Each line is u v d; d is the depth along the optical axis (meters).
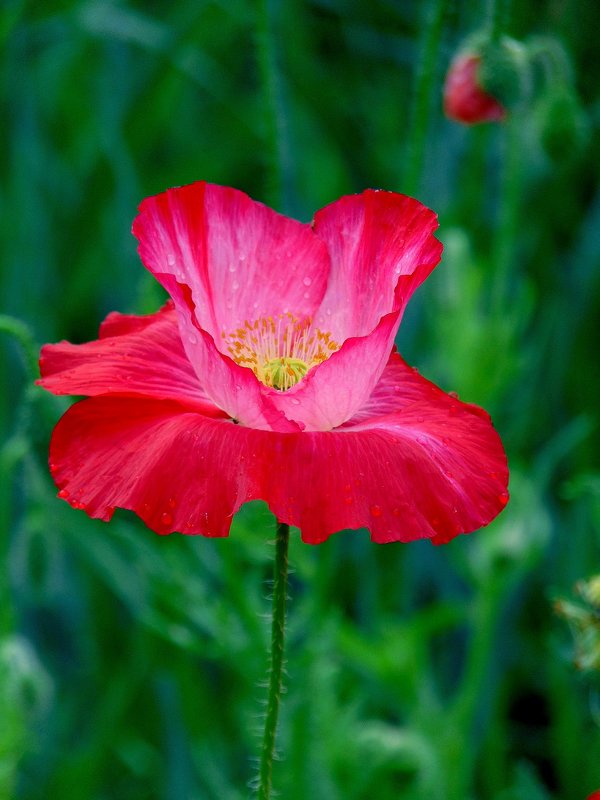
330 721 0.55
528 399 0.66
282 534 0.39
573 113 0.57
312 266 0.41
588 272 0.70
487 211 0.70
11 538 0.59
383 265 0.40
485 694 0.61
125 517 0.63
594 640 0.46
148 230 0.39
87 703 0.63
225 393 0.39
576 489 0.53
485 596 0.56
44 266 0.69
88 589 0.64
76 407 0.39
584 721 0.61
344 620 0.65
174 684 0.59
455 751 0.55
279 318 0.42
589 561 0.63
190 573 0.56
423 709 0.56
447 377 0.62
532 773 0.63
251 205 0.41
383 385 0.41
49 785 0.58
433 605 0.65
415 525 0.38
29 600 0.61
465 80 0.53
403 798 0.57
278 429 0.39
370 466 0.38
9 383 0.67
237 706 0.56
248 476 0.37
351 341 0.39
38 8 0.69
